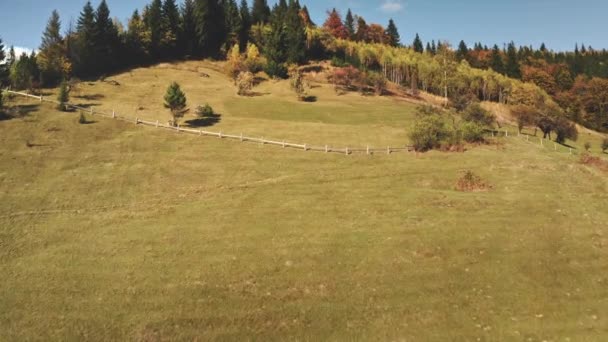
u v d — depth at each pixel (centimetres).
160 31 12144
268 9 15375
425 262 2553
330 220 3200
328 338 1947
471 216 3138
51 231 3133
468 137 5562
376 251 2694
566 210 3188
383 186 3941
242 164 4731
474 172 4212
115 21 13350
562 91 13988
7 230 3138
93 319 2094
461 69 11944
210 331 1998
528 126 7994
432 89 11794
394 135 6097
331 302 2200
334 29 16662
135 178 4303
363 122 7294
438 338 1920
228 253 2733
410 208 3353
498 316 2061
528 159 4656
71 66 9875
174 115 6419
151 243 2903
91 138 5428
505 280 2356
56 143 5162
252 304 2192
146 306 2188
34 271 2564
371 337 1945
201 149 5209
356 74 10556
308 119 7419
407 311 2116
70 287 2381
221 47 12988
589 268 2450
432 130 5281
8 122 5797
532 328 1964
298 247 2783
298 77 9750
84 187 4031
